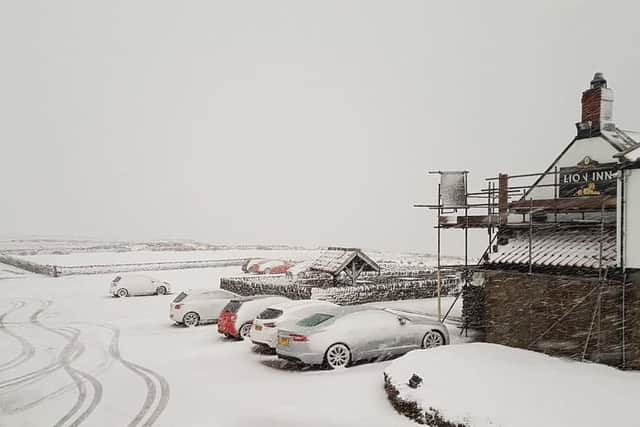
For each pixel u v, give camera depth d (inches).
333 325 487.2
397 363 414.0
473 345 466.9
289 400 385.1
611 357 423.8
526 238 566.9
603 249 461.1
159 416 365.1
